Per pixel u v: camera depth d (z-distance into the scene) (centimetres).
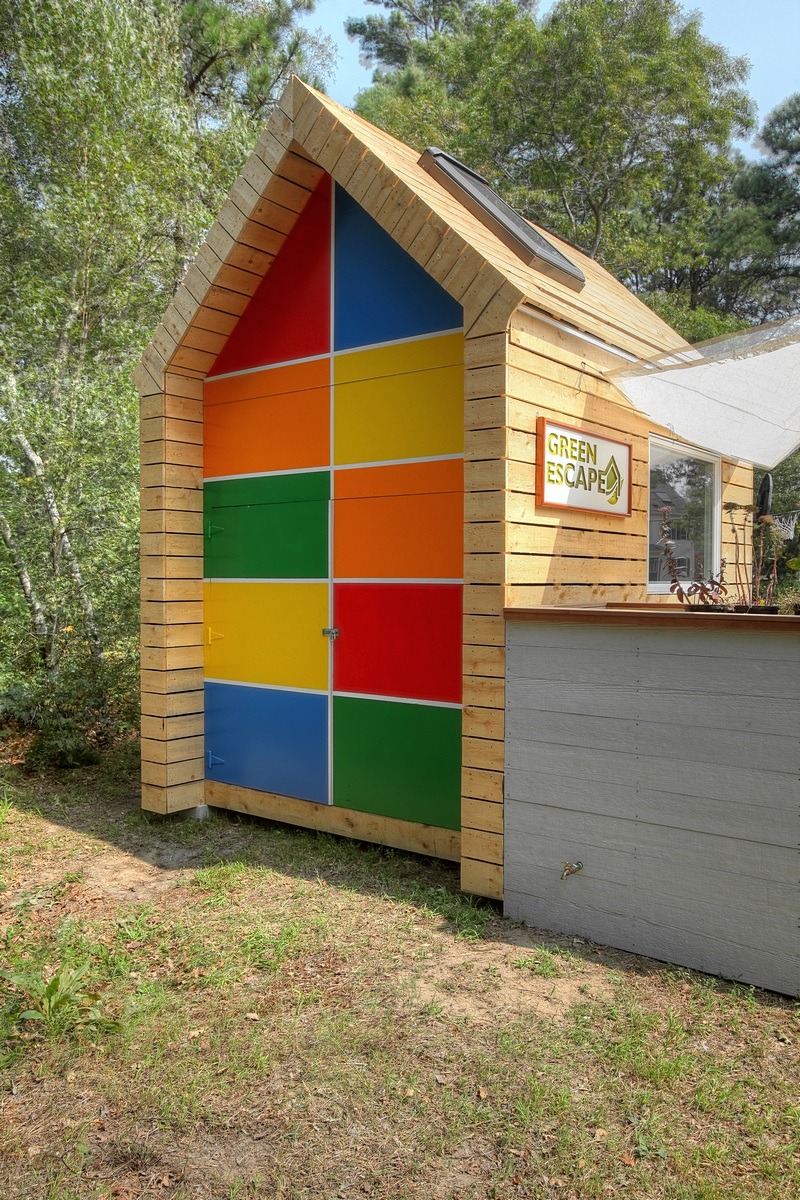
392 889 467
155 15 1335
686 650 365
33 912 451
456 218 499
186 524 602
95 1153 261
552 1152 254
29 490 827
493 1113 273
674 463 732
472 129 2216
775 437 656
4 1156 261
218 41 1722
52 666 812
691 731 365
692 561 779
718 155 2420
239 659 593
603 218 2334
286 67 1891
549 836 410
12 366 930
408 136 2258
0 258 1047
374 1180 245
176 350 577
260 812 584
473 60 2427
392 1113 274
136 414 864
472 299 433
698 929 365
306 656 553
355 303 526
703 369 516
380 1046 313
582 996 346
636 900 383
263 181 519
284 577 565
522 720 418
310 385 550
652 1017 326
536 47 2097
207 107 1770
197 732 612
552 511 475
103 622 836
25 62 1028
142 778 611
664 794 373
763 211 2750
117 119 1092
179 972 378
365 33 3156
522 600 443
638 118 2175
